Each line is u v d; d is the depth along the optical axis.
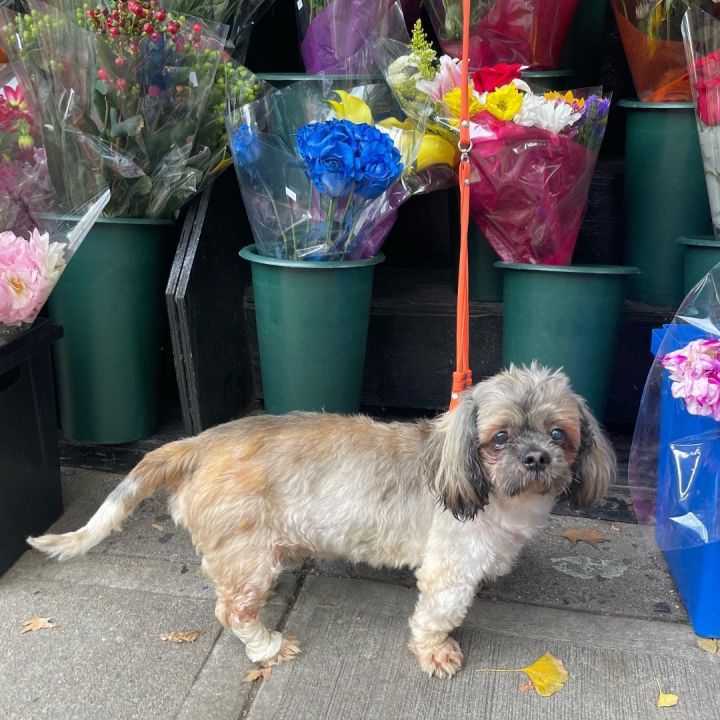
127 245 1.20
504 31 1.25
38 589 1.00
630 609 0.98
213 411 1.33
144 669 0.88
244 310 1.42
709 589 0.90
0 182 1.06
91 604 0.98
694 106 1.19
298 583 1.02
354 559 0.91
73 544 0.84
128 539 1.11
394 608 0.98
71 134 1.12
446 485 0.80
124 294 1.22
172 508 0.90
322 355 1.15
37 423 1.08
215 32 1.22
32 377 1.06
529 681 0.87
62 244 1.05
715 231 1.18
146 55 1.14
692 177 1.27
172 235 1.32
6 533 1.03
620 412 1.34
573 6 1.29
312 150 1.04
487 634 0.94
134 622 0.95
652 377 1.02
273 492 0.86
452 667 0.87
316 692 0.85
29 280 0.99
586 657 0.90
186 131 1.19
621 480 1.23
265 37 1.56
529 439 0.77
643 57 1.28
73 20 1.17
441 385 1.39
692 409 0.82
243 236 1.40
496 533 0.85
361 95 1.21
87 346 1.23
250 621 0.86
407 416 1.43
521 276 1.15
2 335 1.02
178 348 1.24
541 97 1.13
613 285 1.12
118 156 1.14
